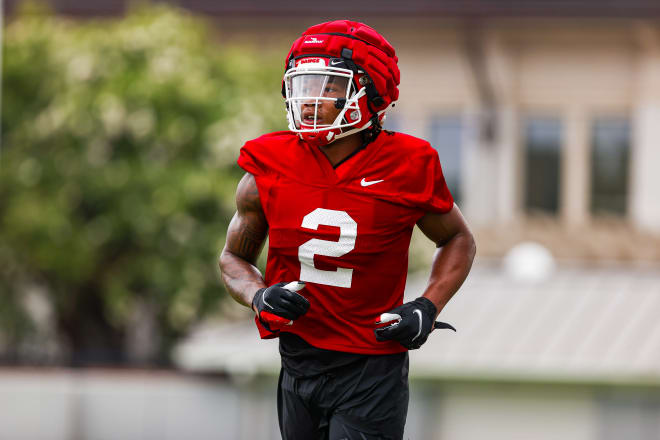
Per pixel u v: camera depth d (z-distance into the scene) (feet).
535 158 204.54
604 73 202.49
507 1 200.23
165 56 146.82
